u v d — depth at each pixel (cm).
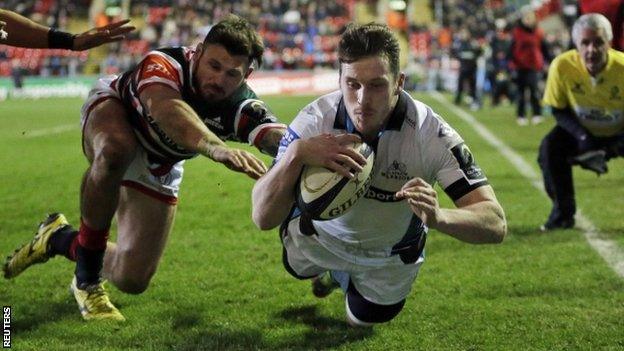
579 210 851
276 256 677
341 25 3722
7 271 563
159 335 474
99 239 501
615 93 712
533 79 1816
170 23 3719
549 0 3578
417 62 3366
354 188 375
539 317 504
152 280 601
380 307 468
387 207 426
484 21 3691
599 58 692
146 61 468
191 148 423
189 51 474
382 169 411
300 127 410
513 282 586
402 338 469
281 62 3456
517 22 1812
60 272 620
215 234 761
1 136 1656
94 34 535
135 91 478
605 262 639
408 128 406
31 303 543
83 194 487
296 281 596
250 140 475
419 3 4094
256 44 459
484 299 546
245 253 687
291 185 379
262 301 548
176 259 666
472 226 383
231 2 3891
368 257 451
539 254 668
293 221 452
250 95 487
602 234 739
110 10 3881
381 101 368
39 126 1880
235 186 1034
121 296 559
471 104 2302
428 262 647
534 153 1320
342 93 381
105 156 464
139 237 511
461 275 607
